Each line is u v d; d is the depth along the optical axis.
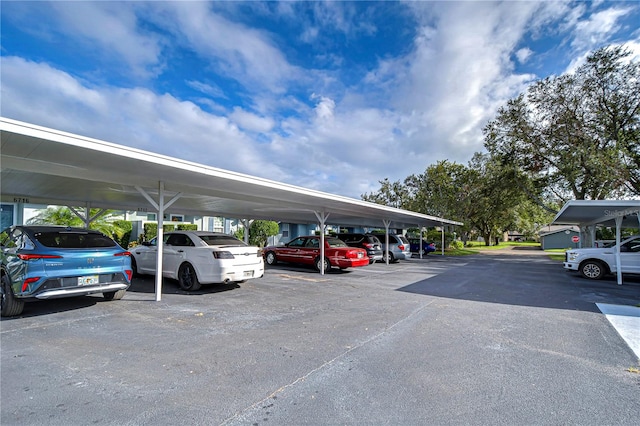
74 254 5.39
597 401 2.94
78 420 2.48
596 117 22.28
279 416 2.59
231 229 26.84
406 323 5.46
